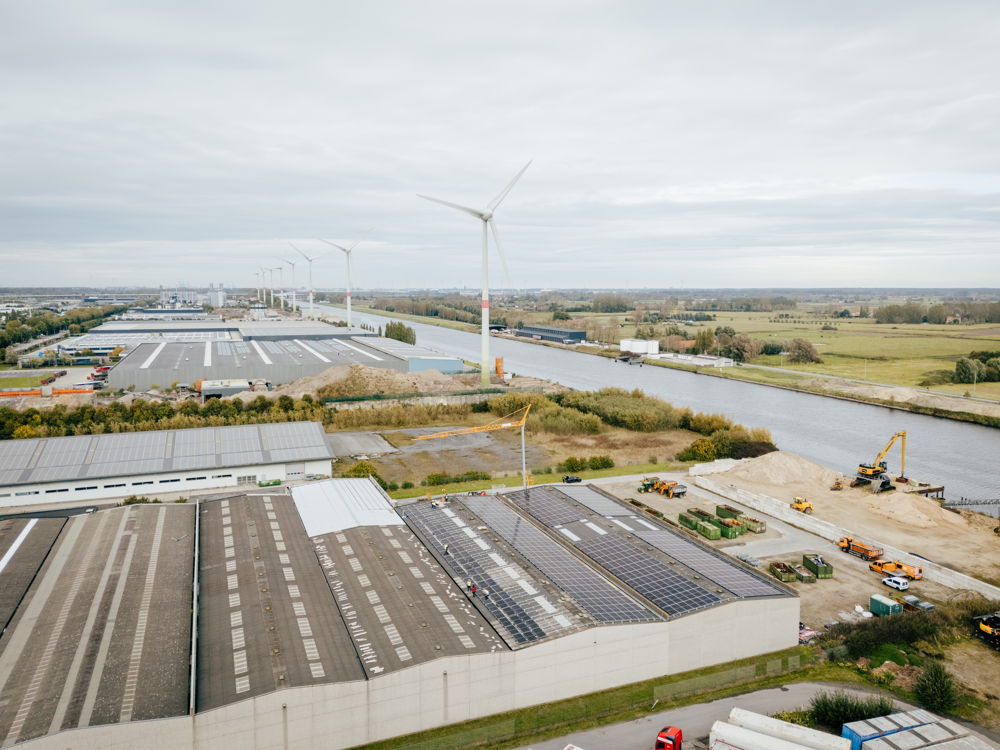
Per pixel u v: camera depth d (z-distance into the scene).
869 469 97.25
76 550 63.72
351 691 43.41
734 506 90.75
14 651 47.22
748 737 41.25
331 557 62.78
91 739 38.81
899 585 65.56
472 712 46.88
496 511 77.38
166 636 49.34
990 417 148.88
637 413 136.50
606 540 68.50
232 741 41.34
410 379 162.62
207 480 91.25
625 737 44.81
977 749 40.41
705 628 52.94
